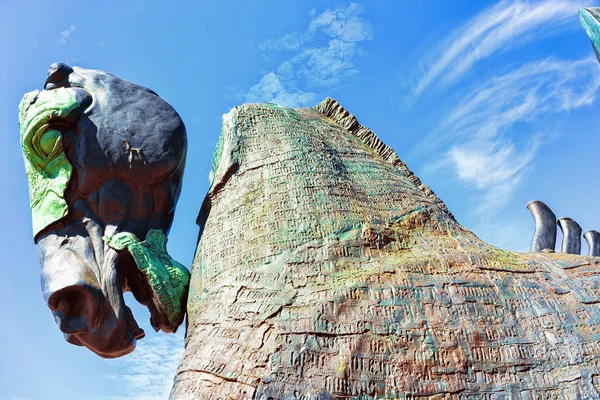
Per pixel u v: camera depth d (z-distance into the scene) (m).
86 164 10.70
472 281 9.23
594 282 9.33
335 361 8.32
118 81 11.62
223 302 9.44
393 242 9.97
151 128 11.23
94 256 10.35
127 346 10.06
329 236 9.79
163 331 10.67
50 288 9.90
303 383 8.13
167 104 11.74
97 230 10.51
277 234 9.92
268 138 11.51
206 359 8.76
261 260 9.69
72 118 10.86
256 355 8.47
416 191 11.29
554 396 8.12
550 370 8.33
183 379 8.77
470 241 10.27
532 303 9.01
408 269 9.33
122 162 10.86
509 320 8.80
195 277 10.43
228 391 8.24
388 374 8.25
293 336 8.55
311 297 8.97
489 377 8.27
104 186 10.75
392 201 10.80
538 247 12.16
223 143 11.67
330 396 8.02
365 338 8.51
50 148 10.70
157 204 11.14
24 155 10.98
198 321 9.61
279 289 9.20
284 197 10.41
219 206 10.92
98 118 11.00
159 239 10.86
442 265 9.48
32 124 10.70
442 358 8.38
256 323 8.84
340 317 8.72
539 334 8.66
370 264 9.47
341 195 10.52
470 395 8.12
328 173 10.88
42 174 10.77
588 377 8.19
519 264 9.70
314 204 10.26
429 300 8.95
